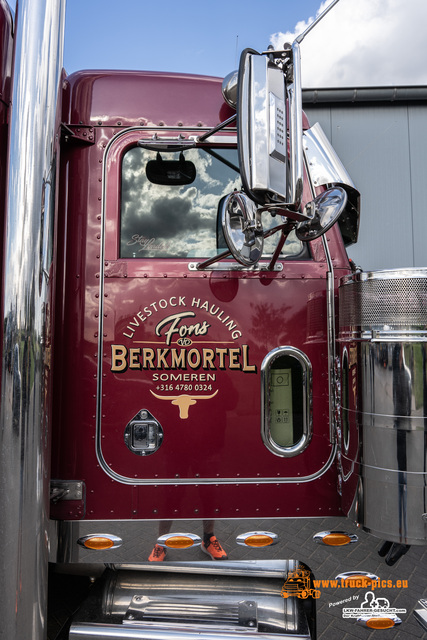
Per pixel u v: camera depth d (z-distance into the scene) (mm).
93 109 1790
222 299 1709
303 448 1678
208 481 1646
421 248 5375
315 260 1771
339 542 1630
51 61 1312
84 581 1716
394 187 5414
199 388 1674
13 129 1284
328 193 1598
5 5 1524
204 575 1632
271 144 1264
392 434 1418
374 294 1485
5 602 1217
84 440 1643
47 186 1293
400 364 1426
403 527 1400
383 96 5355
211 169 1839
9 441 1233
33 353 1257
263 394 1676
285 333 1716
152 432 1656
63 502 1624
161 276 1706
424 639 1561
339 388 1672
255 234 1456
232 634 1471
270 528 1643
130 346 1678
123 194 1793
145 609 1566
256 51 1338
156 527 1625
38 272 1269
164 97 1831
